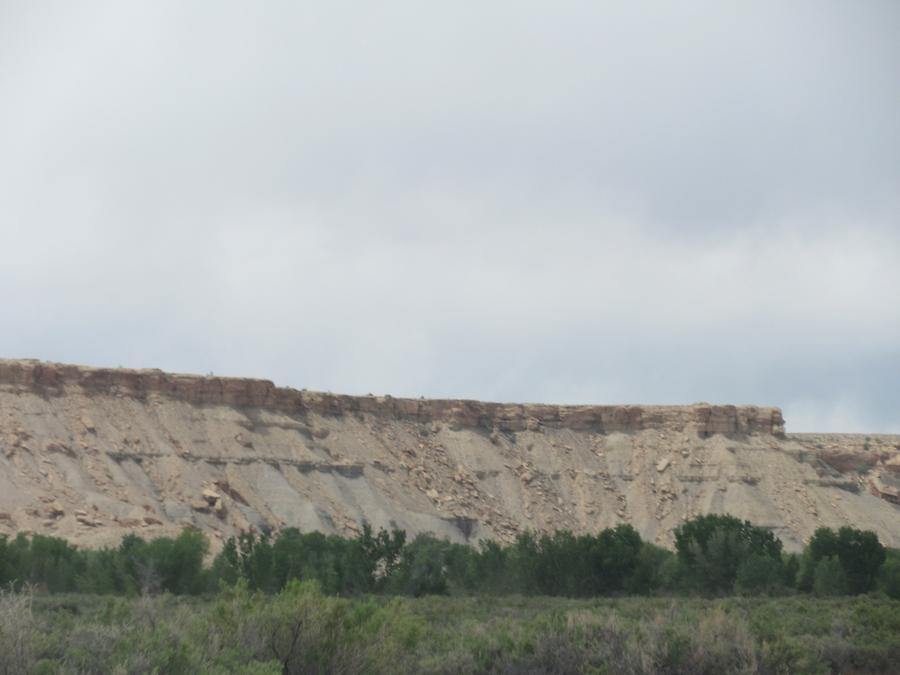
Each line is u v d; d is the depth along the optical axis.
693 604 70.88
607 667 29.95
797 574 97.81
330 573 80.69
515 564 95.62
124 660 23.52
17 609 23.95
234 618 27.97
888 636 41.00
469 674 30.08
